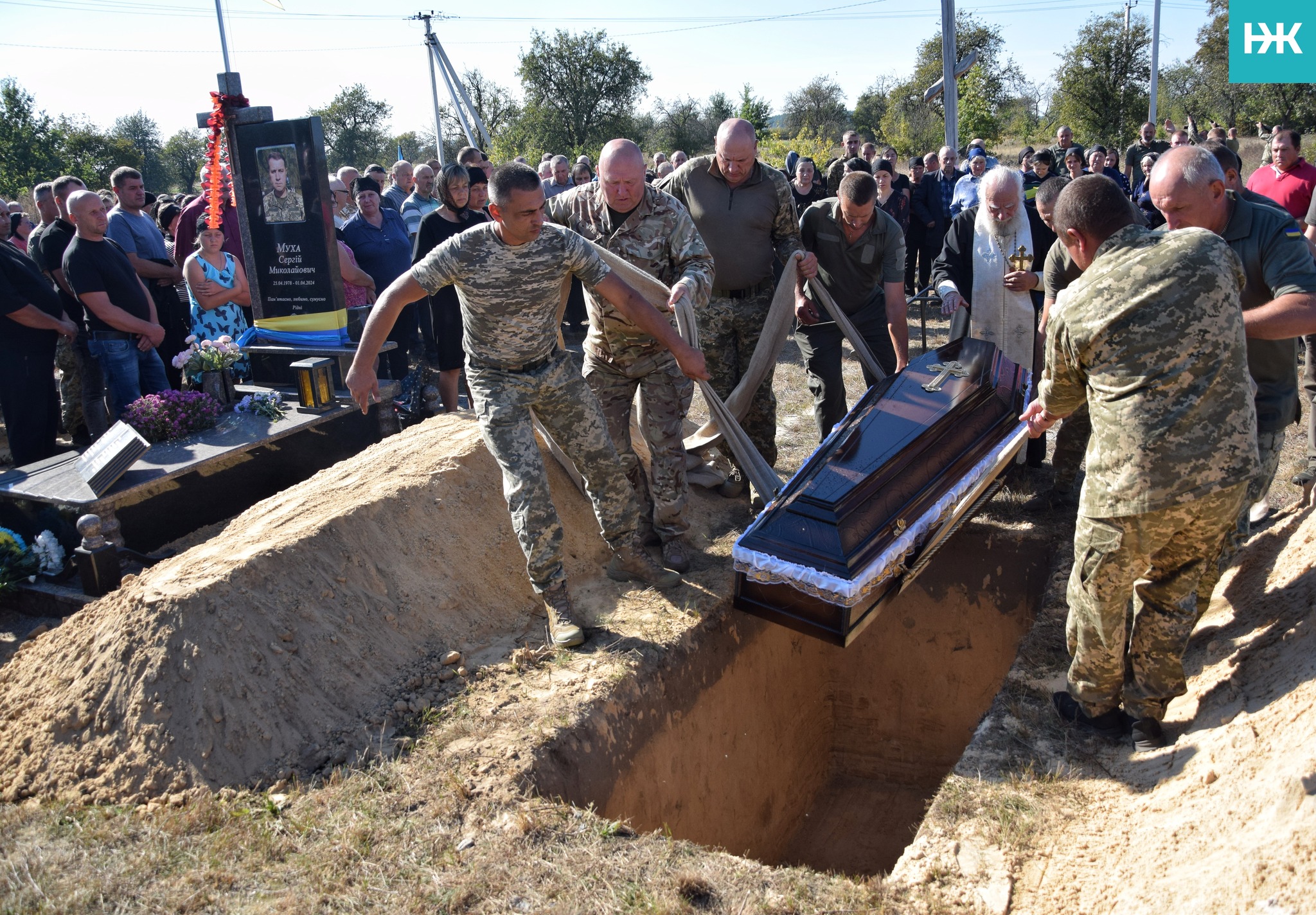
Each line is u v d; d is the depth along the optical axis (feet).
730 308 16.71
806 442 22.52
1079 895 8.57
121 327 21.09
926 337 31.09
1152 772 9.95
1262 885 7.26
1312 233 17.87
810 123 171.32
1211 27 121.70
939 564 17.57
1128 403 9.48
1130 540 9.66
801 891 8.70
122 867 9.03
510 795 9.95
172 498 17.57
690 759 13.64
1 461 24.43
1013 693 12.03
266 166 22.97
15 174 132.77
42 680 11.62
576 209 14.64
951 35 52.95
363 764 10.62
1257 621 11.46
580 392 13.23
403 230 28.50
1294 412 13.67
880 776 19.57
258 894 8.71
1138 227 9.99
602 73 152.46
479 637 13.39
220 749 10.60
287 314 23.76
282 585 12.20
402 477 14.88
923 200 37.68
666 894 8.57
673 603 14.21
